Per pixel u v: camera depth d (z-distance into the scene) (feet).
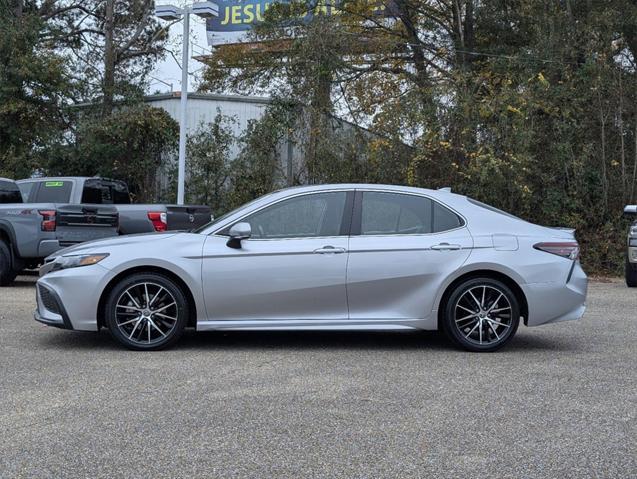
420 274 23.22
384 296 23.31
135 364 21.30
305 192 23.97
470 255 23.36
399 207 23.97
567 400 17.84
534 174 57.57
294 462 13.53
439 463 13.55
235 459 13.67
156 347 23.16
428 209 24.03
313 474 12.97
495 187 56.80
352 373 20.45
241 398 17.75
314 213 23.76
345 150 61.82
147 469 13.17
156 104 73.61
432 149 58.34
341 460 13.66
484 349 23.48
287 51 68.80
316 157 62.08
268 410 16.76
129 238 24.09
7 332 26.43
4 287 40.70
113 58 88.94
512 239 23.68
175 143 69.31
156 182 71.05
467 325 23.59
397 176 60.08
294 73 64.13
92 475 12.89
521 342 25.64
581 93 58.13
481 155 56.08
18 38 70.38
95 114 74.08
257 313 23.24
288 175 65.41
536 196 57.82
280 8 72.23
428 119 58.85
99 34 96.27
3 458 13.70
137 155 70.28
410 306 23.32
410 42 74.43
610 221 57.47
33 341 24.80
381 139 59.82
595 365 21.83
